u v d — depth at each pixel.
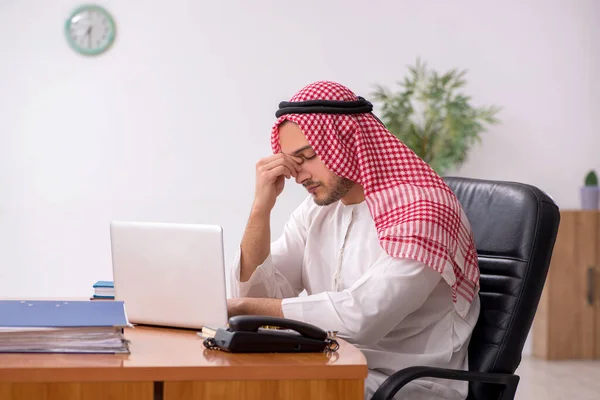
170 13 5.08
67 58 5.04
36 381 1.36
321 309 1.97
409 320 2.17
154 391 1.41
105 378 1.38
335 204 2.38
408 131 4.91
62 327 1.48
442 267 2.00
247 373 1.42
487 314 2.17
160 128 5.10
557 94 5.29
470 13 5.21
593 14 5.29
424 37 5.19
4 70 5.01
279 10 5.13
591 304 5.14
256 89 5.14
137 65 5.07
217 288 1.83
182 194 5.13
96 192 5.09
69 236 5.08
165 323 1.89
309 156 2.19
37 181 5.05
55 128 5.05
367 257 2.25
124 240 1.91
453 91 5.22
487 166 5.25
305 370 1.43
